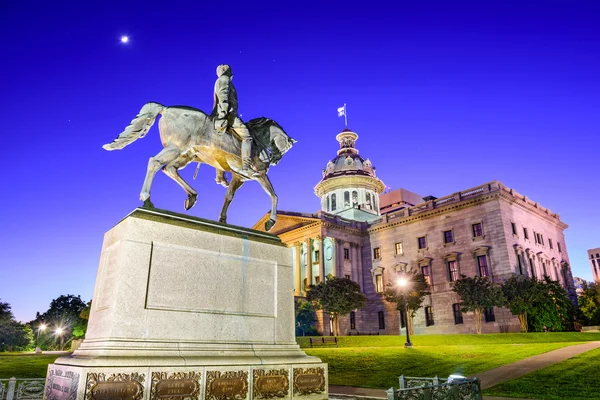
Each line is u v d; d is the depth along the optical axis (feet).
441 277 180.34
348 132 291.17
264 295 26.73
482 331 156.66
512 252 163.53
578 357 65.67
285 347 26.43
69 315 241.96
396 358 78.02
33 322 243.19
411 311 166.91
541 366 61.82
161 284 22.56
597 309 157.17
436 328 175.63
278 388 24.13
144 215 23.38
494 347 85.20
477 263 169.37
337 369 71.67
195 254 24.36
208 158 29.22
